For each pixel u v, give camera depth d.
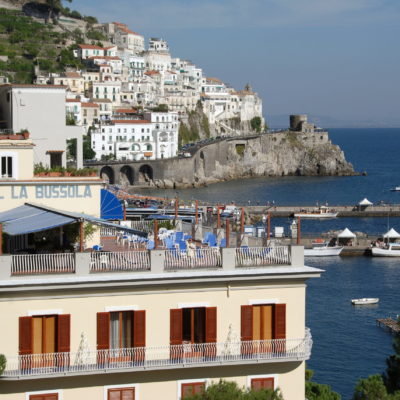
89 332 34.91
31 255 35.44
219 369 36.62
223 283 36.41
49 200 46.78
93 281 34.66
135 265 36.59
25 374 33.94
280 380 37.41
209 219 116.88
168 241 45.38
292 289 37.22
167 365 35.38
